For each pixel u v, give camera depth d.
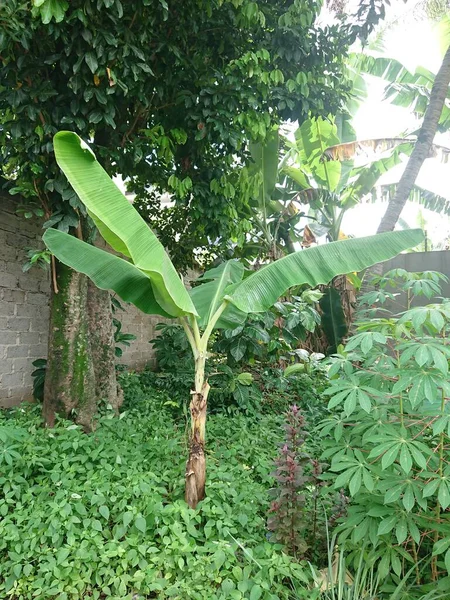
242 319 3.17
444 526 1.90
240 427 3.93
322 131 6.93
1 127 3.66
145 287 2.91
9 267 4.43
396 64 7.21
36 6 2.56
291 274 2.84
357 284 6.85
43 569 2.03
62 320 3.74
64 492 2.48
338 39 4.38
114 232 2.10
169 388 5.27
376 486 1.96
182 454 3.27
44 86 3.25
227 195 4.62
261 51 3.84
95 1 3.11
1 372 4.31
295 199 7.29
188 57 4.08
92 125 3.72
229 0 3.72
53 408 3.67
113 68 3.34
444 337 2.30
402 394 2.18
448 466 1.92
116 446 3.13
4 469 2.67
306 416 4.54
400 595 1.96
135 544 2.19
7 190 4.32
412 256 7.23
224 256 6.32
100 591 2.07
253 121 4.17
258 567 2.14
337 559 2.19
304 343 6.77
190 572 2.06
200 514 2.46
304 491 2.69
